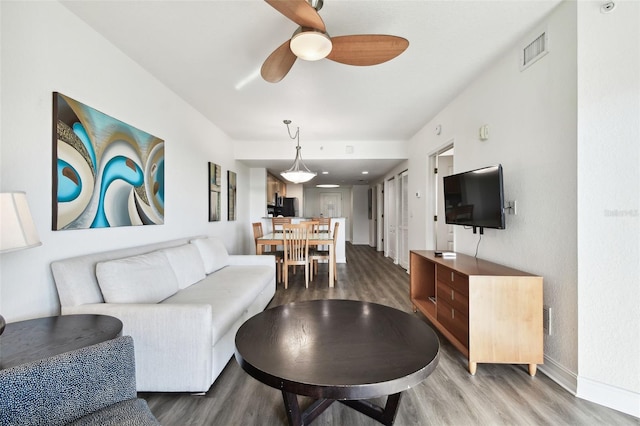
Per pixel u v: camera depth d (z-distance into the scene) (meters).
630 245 1.59
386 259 6.78
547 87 1.93
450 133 3.42
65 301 1.67
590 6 1.67
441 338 2.58
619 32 1.62
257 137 5.04
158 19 1.94
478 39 2.17
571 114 1.74
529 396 1.72
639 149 1.58
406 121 4.13
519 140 2.20
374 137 5.04
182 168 3.33
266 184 6.44
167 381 1.67
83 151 1.92
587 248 1.68
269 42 2.21
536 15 1.90
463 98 3.08
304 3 1.37
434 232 4.23
